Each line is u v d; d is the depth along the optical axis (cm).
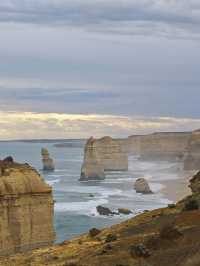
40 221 5872
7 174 5772
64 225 10419
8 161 6016
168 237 3925
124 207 12812
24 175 5872
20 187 5766
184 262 3506
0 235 5600
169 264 3559
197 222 4256
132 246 3966
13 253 5669
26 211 5778
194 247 3669
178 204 5259
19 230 5719
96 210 12175
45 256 4538
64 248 4688
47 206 5931
